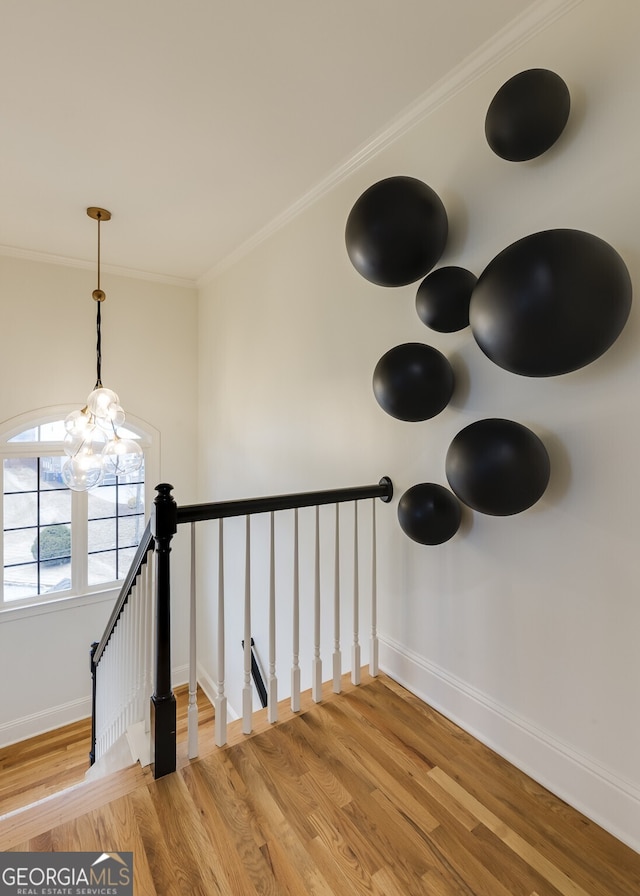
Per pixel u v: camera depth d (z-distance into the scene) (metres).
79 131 2.13
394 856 1.27
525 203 1.58
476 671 1.79
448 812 1.42
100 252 3.62
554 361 1.17
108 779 1.53
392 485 2.18
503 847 1.31
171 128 2.11
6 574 3.76
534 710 1.59
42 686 3.84
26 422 3.68
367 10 1.51
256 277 3.36
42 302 3.72
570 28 1.43
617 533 1.37
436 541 1.77
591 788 1.42
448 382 1.74
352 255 1.69
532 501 1.42
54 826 1.34
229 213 2.94
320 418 2.70
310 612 2.76
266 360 3.26
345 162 2.37
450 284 1.68
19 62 1.71
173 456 4.41
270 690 1.83
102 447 2.80
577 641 1.47
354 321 2.41
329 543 2.59
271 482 3.21
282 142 2.22
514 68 1.60
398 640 2.15
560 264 1.10
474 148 1.75
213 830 1.34
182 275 4.20
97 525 4.14
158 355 4.29
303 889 1.18
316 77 1.80
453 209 1.84
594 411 1.41
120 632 2.45
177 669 4.42
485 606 1.76
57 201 2.79
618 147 1.33
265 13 1.52
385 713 1.92
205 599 4.36
